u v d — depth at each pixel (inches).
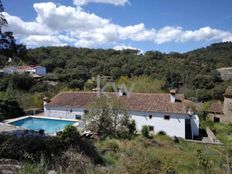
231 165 216.8
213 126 1262.3
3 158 304.5
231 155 254.5
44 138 378.6
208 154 334.3
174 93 1072.8
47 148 340.2
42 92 1637.6
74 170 237.6
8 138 363.9
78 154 316.2
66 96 1234.6
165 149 606.2
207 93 2114.9
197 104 1804.9
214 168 226.4
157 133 995.3
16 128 709.9
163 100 1093.8
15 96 1291.8
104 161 371.6
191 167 293.7
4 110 1051.3
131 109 1043.3
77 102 1152.8
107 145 565.9
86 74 2135.8
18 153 319.9
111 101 845.2
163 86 2066.9
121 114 820.6
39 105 1376.7
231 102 1482.5
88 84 1840.6
